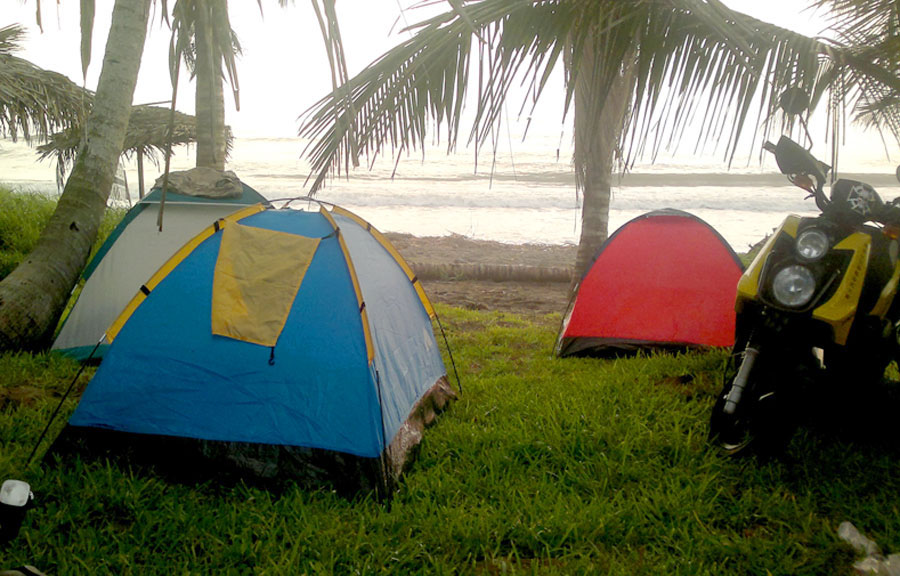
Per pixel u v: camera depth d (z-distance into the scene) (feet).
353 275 13.60
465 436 14.44
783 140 12.61
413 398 14.78
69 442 12.91
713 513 11.35
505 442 14.08
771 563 9.85
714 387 16.61
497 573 9.99
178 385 13.00
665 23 14.94
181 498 11.83
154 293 13.65
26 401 15.84
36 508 10.98
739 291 12.79
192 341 13.21
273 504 11.78
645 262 21.26
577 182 27.22
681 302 20.90
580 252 27.63
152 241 20.74
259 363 12.97
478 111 15.24
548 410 15.39
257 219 14.61
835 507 11.38
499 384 18.51
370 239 16.35
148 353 13.20
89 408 12.99
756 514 11.27
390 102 15.17
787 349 11.76
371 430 12.30
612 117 22.70
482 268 41.04
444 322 27.22
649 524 11.10
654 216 21.72
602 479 12.42
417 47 14.76
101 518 11.07
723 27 13.53
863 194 11.81
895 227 12.25
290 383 12.82
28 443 13.58
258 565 9.84
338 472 12.27
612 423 14.44
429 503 11.69
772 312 11.87
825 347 11.97
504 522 11.09
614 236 21.76
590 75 20.80
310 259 13.79
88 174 20.90
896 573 9.55
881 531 10.78
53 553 9.95
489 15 14.57
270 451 12.52
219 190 21.12
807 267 11.44
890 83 14.55
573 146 26.04
